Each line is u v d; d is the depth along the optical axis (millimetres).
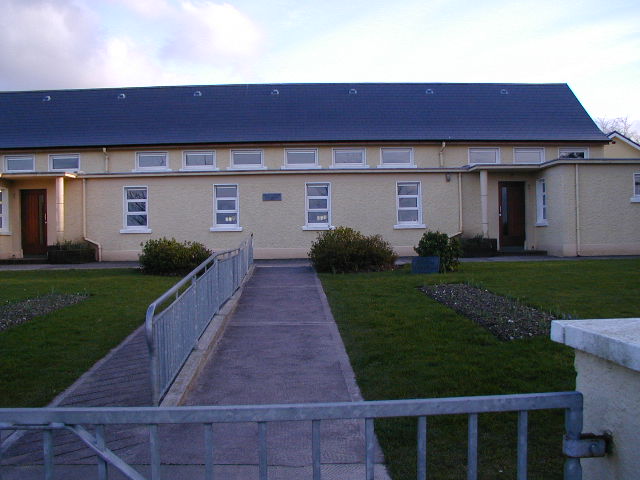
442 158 24312
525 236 21578
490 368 5914
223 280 9531
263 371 6340
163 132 25109
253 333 8008
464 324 7871
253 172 20406
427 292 10680
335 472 4008
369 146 24281
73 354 6910
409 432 4582
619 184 19281
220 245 20531
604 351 2334
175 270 15172
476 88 29094
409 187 20922
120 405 5297
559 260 17062
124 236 20578
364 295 10625
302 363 6598
